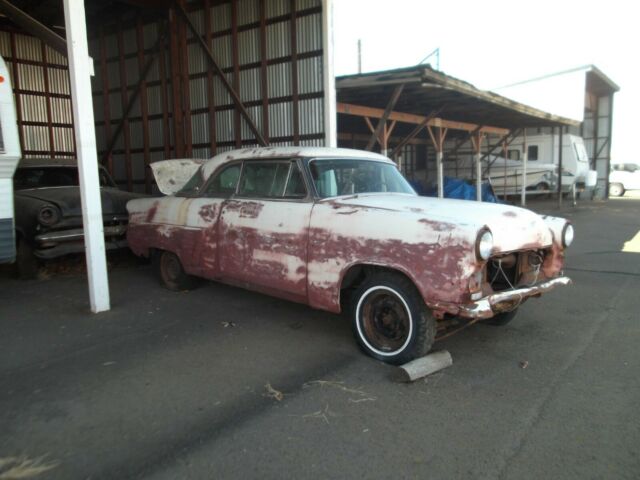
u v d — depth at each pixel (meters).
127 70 10.41
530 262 4.07
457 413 3.04
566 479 2.39
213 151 9.14
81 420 2.98
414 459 2.57
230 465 2.52
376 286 3.77
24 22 5.30
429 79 8.02
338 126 14.84
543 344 4.20
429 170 22.20
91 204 4.96
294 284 4.23
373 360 3.87
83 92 4.78
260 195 4.64
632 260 7.88
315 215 4.09
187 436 2.80
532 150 20.33
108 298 5.19
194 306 5.33
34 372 3.68
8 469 2.50
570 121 16.39
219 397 3.27
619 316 4.95
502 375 3.58
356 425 2.91
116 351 4.09
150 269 7.25
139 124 10.34
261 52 8.23
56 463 2.54
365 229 3.75
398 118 11.46
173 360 3.89
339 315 5.03
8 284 6.41
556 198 22.56
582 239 10.20
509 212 3.88
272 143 8.30
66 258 7.66
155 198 5.86
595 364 3.76
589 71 19.61
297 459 2.57
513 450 2.64
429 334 3.57
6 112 4.86
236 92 8.65
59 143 11.26
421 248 3.44
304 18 7.68
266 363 3.83
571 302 5.48
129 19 10.16
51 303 5.50
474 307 3.29
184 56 9.30
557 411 3.04
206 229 5.02
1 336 4.45
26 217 6.39
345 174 4.54
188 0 9.12
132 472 2.46
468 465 2.51
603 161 24.23
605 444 2.68
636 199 22.97
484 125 15.31
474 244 3.24
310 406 3.14
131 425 2.92
